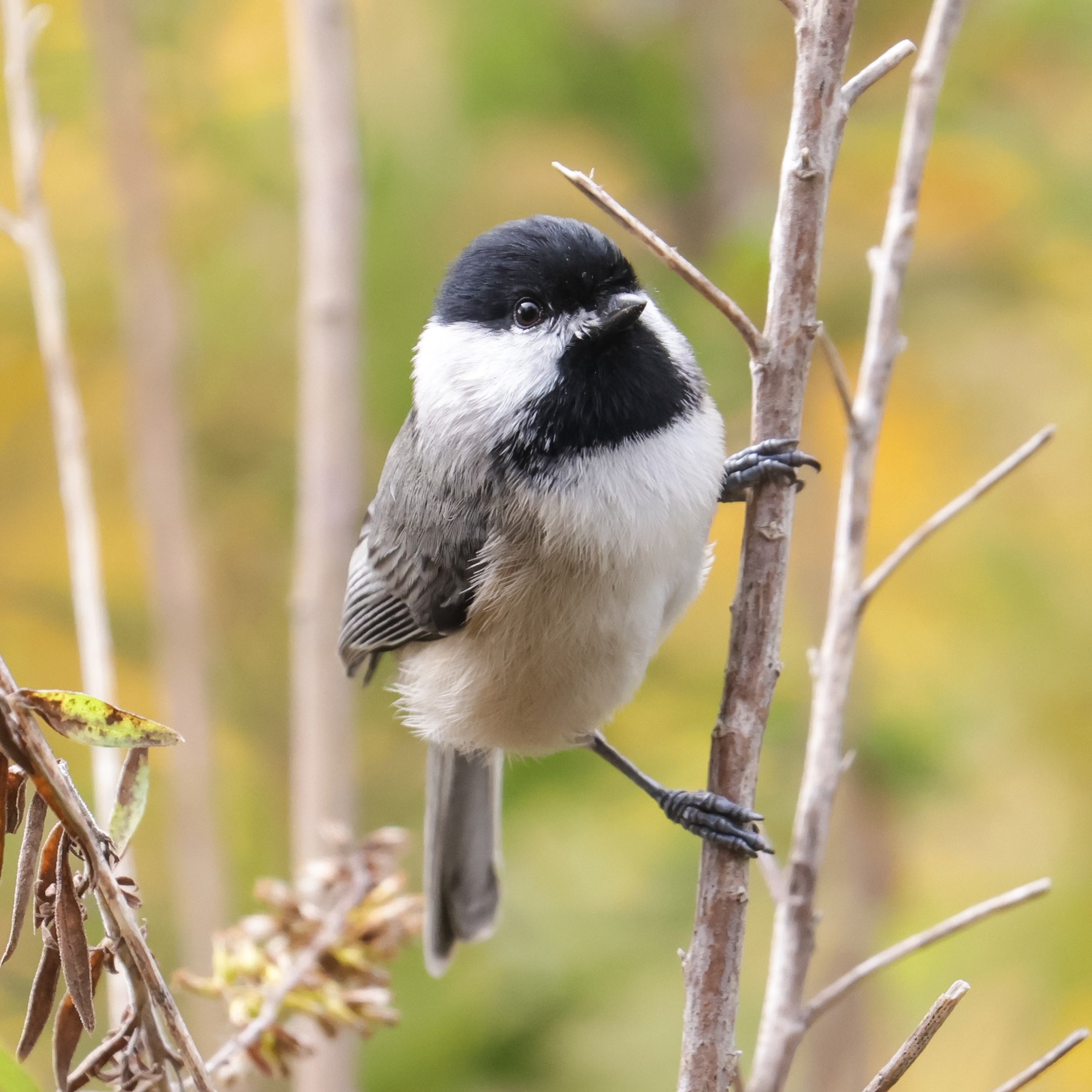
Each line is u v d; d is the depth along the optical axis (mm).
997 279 8719
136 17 8602
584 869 8375
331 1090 6348
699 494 5703
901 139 8188
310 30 7406
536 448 5684
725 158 8805
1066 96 8555
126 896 3508
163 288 8250
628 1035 7828
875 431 5105
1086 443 8672
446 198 8992
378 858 5391
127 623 9781
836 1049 7887
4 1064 3463
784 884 4895
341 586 7359
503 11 8688
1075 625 8156
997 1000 7758
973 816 8086
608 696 6109
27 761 3330
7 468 9875
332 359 7395
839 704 4941
